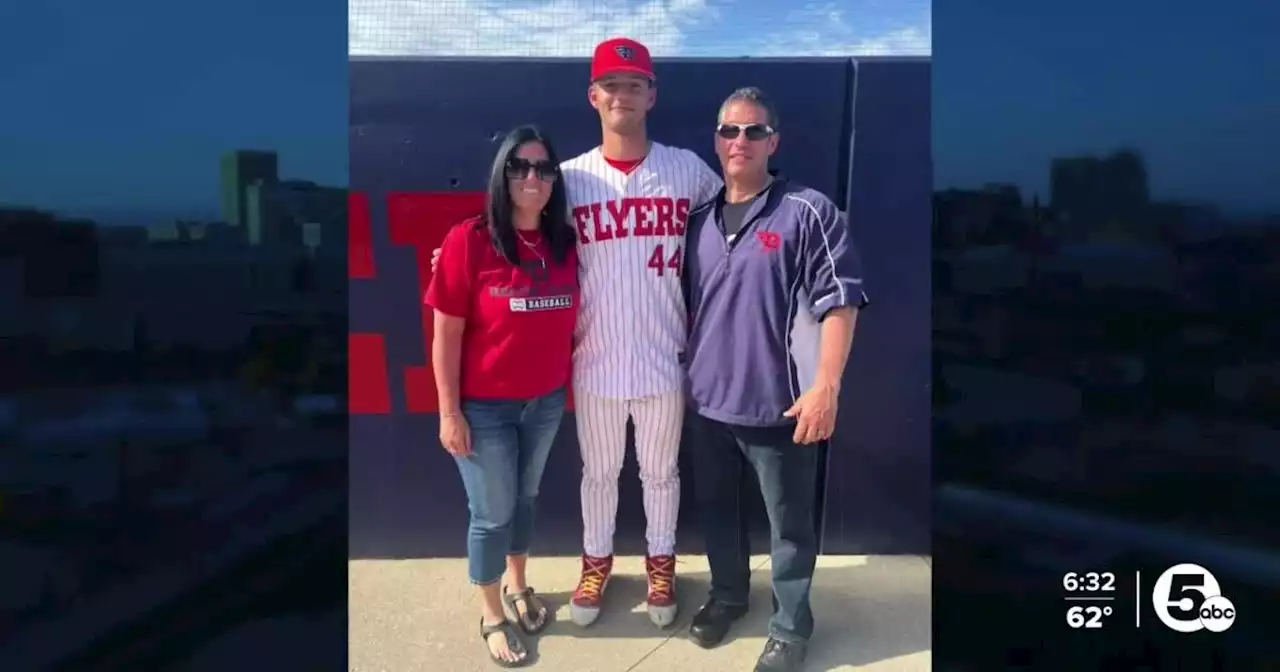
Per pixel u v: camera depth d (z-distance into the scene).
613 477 2.49
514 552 2.52
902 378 2.79
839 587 2.77
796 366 2.23
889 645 2.49
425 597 2.71
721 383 2.27
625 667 2.40
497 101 2.67
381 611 2.65
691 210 2.33
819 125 2.69
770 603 2.66
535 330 2.18
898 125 2.68
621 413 2.38
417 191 2.70
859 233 2.72
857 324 2.77
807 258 2.18
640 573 2.81
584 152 2.68
